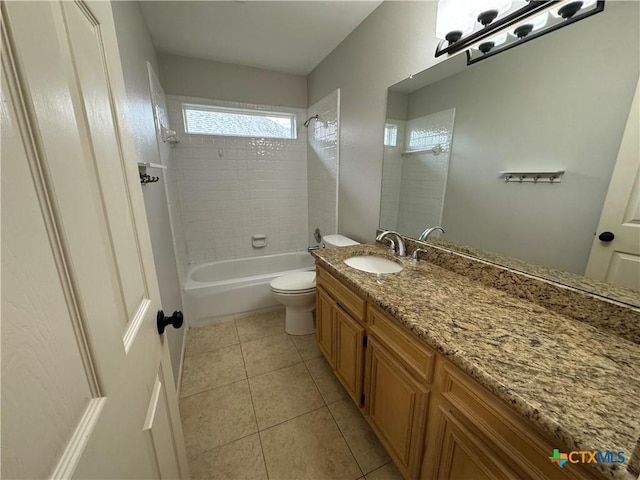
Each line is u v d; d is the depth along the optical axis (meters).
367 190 2.00
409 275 1.28
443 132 1.35
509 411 0.61
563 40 0.85
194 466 1.19
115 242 0.52
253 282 2.46
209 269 2.84
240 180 2.89
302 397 1.57
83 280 0.38
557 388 0.58
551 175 0.92
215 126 2.72
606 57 0.76
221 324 2.35
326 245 2.25
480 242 1.21
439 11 1.15
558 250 0.93
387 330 1.05
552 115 0.90
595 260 0.84
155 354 0.72
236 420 1.42
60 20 0.38
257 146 2.89
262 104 2.78
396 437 1.04
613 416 0.51
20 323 0.26
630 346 0.73
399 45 1.56
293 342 2.10
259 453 1.25
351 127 2.12
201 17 1.79
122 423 0.47
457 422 0.75
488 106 1.12
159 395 0.72
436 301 1.00
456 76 1.25
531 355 0.69
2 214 0.25
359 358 1.26
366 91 1.89
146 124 1.55
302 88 2.91
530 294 0.99
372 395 1.19
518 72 0.99
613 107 0.76
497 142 1.10
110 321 0.45
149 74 1.75
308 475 1.16
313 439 1.32
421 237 1.55
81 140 0.42
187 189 2.70
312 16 1.80
